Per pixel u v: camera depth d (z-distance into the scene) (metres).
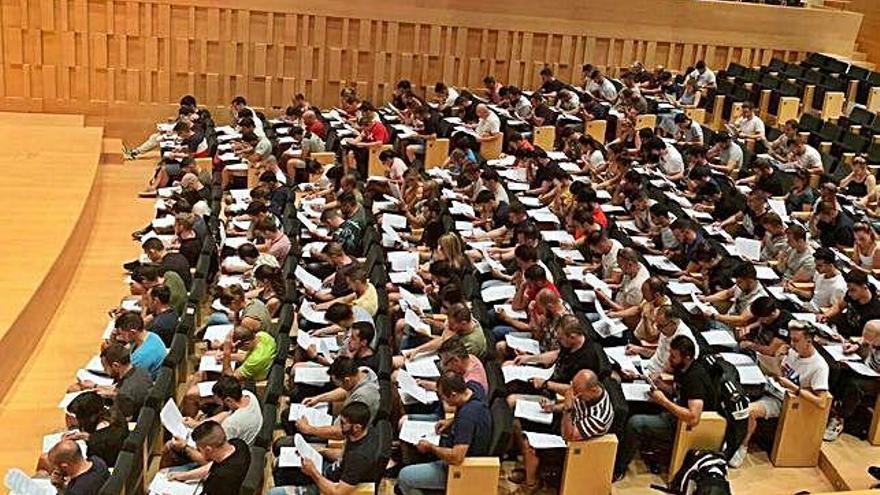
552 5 18.66
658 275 10.45
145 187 15.05
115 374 7.59
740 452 8.26
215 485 6.33
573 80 19.20
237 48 17.61
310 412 7.68
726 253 10.64
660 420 7.91
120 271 11.84
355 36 18.02
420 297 9.62
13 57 16.92
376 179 13.10
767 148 15.18
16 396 8.87
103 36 17.08
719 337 9.02
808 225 12.05
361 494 6.57
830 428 8.69
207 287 10.10
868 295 9.49
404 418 7.73
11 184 12.93
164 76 17.48
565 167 13.94
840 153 15.26
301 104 16.14
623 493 7.82
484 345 8.22
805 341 8.16
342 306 8.38
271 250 10.47
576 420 7.26
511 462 8.12
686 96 17.88
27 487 6.19
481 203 11.84
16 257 10.56
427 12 18.16
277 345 8.29
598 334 9.10
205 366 8.34
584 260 10.85
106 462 6.74
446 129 15.71
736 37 19.75
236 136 15.05
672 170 13.85
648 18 19.19
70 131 15.70
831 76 18.31
